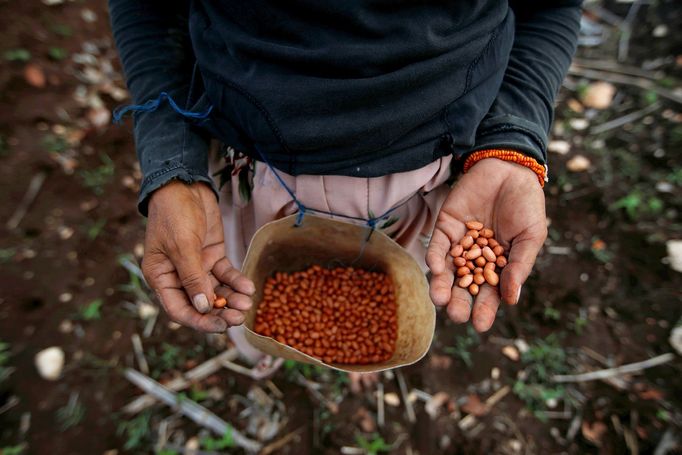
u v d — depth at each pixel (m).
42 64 2.41
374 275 1.36
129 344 1.78
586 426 1.65
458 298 0.94
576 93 2.63
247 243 1.28
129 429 1.60
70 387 1.67
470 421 1.68
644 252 2.01
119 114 0.99
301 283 1.38
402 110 0.85
